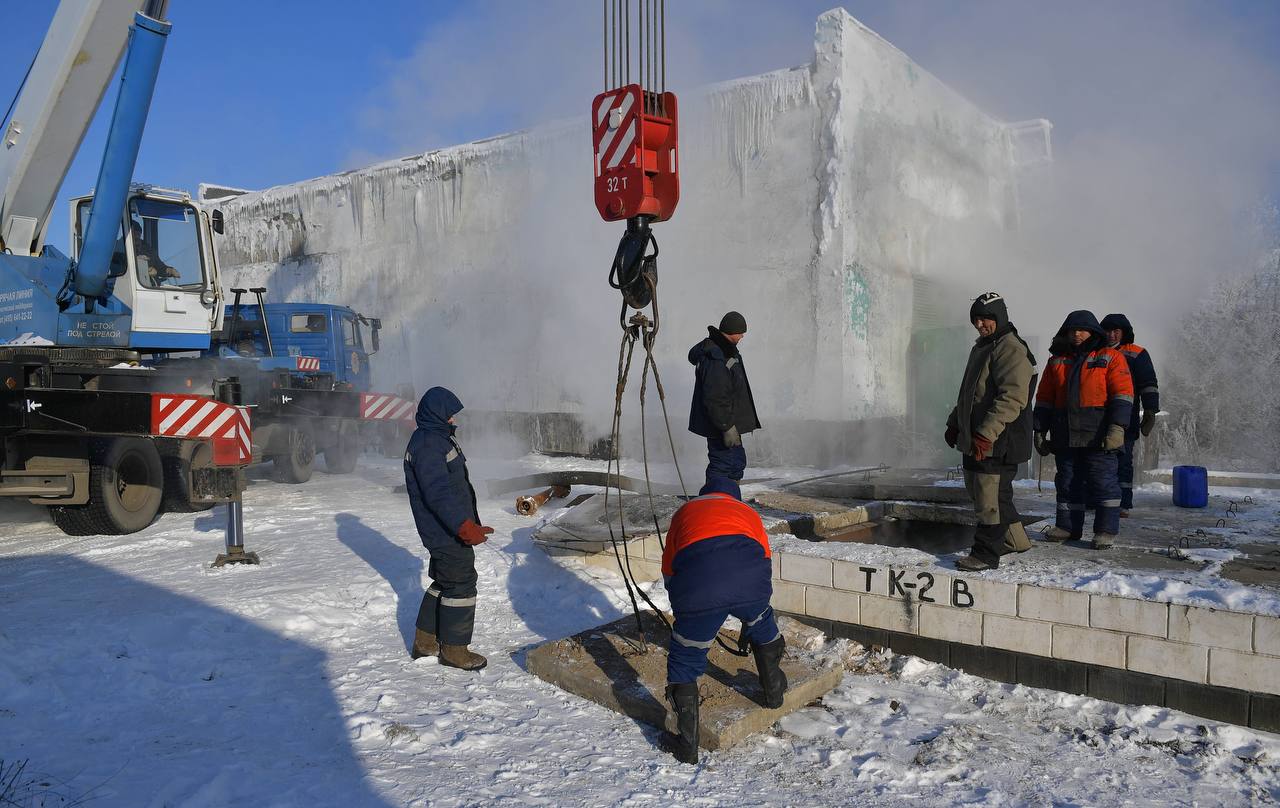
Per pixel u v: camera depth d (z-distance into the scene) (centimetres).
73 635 474
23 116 798
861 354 1445
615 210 458
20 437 798
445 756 352
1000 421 436
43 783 312
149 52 723
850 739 375
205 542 766
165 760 338
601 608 561
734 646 465
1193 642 379
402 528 823
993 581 435
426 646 469
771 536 562
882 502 707
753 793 326
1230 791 326
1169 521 631
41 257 842
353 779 327
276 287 2284
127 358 884
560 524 680
